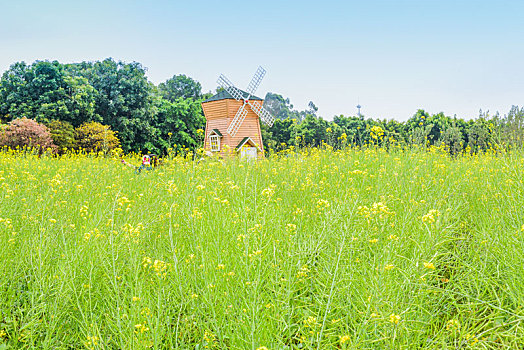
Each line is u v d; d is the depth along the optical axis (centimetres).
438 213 352
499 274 353
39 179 854
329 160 904
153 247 453
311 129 5150
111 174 938
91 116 3719
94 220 455
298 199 608
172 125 4588
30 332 310
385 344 286
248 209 454
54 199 584
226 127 3156
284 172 848
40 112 3491
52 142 3131
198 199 489
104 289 367
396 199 544
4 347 301
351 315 321
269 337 283
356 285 347
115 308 332
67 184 746
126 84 4134
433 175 717
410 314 303
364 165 788
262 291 352
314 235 443
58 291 335
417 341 279
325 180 716
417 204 493
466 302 355
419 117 4634
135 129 4091
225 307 320
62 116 3581
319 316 312
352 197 523
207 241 396
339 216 432
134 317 282
